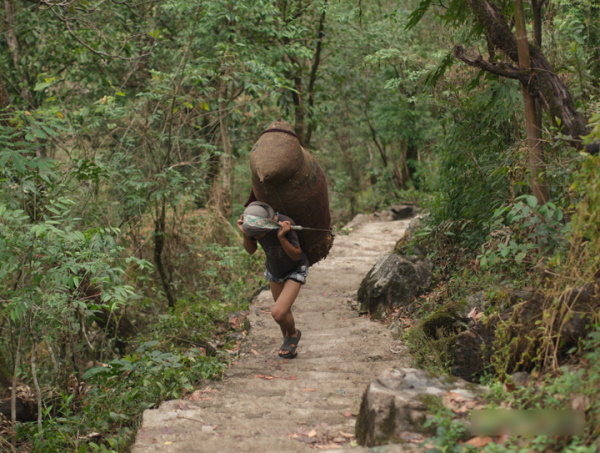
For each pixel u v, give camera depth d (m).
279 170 5.14
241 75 9.35
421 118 15.45
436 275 6.94
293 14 12.69
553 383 3.23
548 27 6.75
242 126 12.05
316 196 5.39
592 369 3.01
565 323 3.66
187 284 10.16
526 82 4.78
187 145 9.55
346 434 3.69
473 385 3.41
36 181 5.86
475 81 5.72
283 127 5.36
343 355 5.68
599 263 3.73
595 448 2.56
